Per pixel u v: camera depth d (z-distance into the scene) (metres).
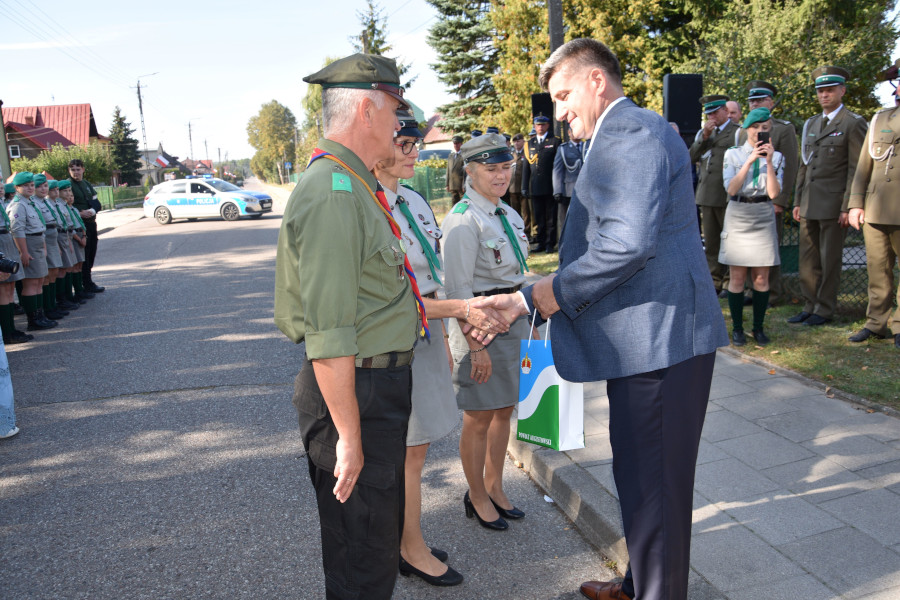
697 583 2.51
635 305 2.03
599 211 1.97
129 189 44.53
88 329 7.77
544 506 3.43
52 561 3.01
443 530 3.21
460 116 28.52
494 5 21.86
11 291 7.15
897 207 4.77
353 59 1.85
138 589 2.78
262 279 10.75
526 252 3.20
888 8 16.41
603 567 2.87
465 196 3.04
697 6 21.66
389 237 1.87
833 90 5.39
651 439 2.08
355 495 1.88
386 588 1.97
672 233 2.03
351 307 1.72
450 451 4.14
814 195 5.54
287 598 2.70
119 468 3.98
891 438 3.56
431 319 2.64
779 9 15.53
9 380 4.48
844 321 5.77
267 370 5.84
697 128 8.09
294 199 1.77
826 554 2.63
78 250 9.24
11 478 3.88
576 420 2.37
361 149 1.89
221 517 3.37
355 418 1.75
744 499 3.07
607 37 20.16
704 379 2.11
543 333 3.92
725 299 6.88
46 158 40.62
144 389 5.42
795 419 3.88
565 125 9.50
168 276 11.52
